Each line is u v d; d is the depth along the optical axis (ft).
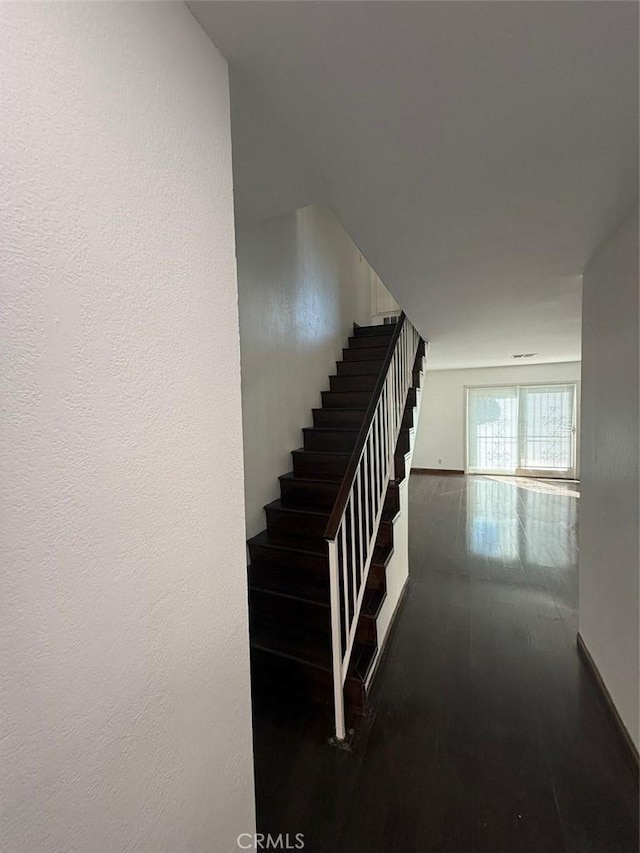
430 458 26.96
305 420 11.12
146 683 2.03
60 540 1.61
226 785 2.65
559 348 15.88
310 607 6.77
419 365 12.83
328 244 12.81
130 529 1.92
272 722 5.73
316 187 4.27
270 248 9.37
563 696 6.12
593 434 6.48
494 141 3.50
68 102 1.63
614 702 5.56
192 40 2.32
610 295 5.57
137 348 1.95
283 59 2.60
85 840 1.74
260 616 7.11
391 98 2.96
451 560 11.78
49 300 1.56
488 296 8.30
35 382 1.51
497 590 9.75
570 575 10.59
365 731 5.53
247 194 4.39
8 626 1.45
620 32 2.38
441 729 5.54
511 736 5.38
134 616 1.95
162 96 2.12
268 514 8.76
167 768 2.17
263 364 9.01
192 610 2.33
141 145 1.99
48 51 1.56
